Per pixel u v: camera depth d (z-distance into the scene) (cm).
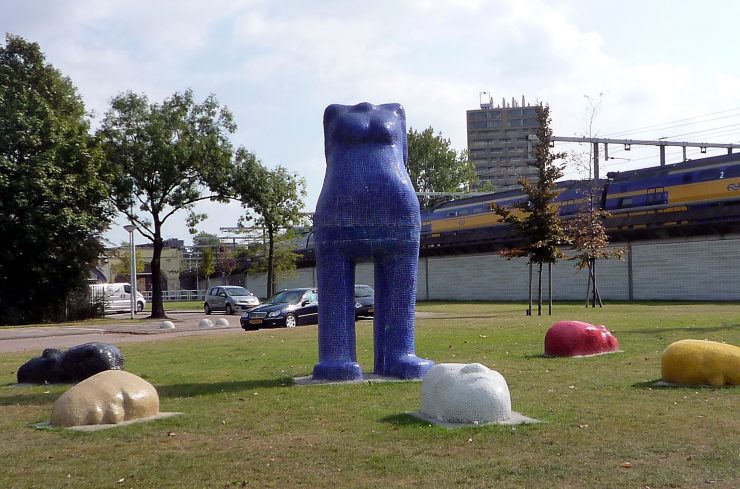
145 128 3525
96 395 818
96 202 3456
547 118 2722
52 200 3225
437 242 4872
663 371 993
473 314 2859
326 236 1079
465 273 4753
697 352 965
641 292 3675
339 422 801
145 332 2538
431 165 8288
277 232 4819
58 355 1190
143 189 3597
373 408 868
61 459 676
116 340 2195
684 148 4103
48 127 3297
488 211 4503
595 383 1005
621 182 3719
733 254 3272
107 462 663
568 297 4100
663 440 683
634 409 822
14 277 3397
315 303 2647
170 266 9469
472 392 762
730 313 2295
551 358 1284
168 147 3481
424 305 4028
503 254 2734
